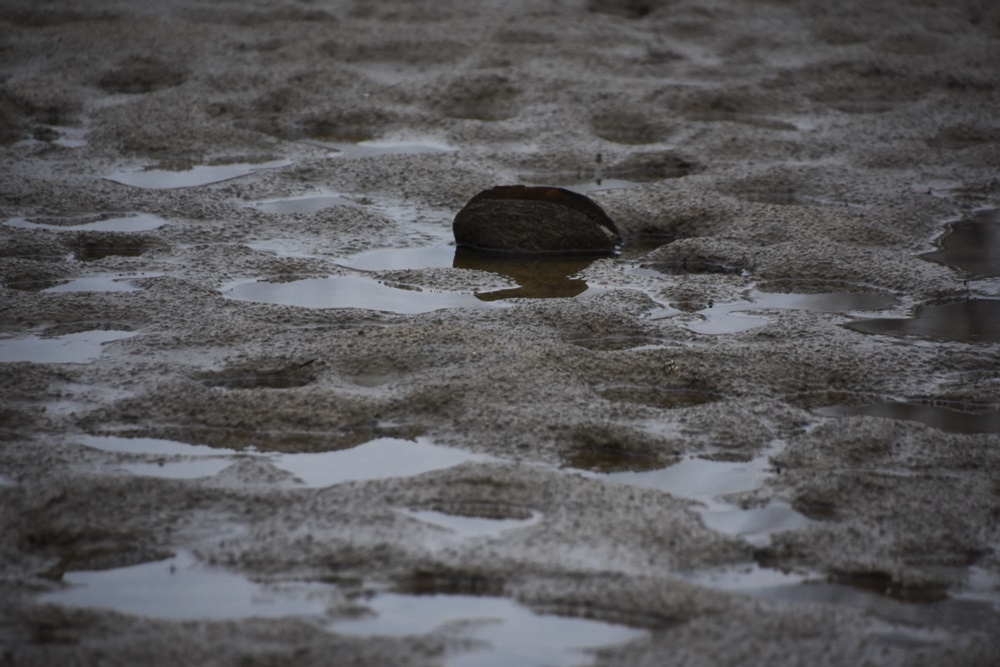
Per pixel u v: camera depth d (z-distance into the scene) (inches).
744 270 681.6
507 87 1167.0
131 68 1211.9
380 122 1066.1
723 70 1273.4
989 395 491.5
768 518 382.3
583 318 569.0
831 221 753.6
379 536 359.9
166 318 570.6
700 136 1018.7
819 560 354.0
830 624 317.7
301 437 440.5
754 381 501.0
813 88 1230.9
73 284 632.4
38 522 365.1
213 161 932.6
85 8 1440.7
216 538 361.4
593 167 932.0
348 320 577.9
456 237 730.2
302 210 800.9
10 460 411.5
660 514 376.2
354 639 307.3
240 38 1326.3
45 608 316.8
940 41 1402.6
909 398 492.4
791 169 892.6
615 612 322.3
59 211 773.3
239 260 676.1
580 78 1205.1
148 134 981.2
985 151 976.3
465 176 871.1
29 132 1010.7
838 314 601.9
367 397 463.8
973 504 388.5
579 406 460.4
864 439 434.0
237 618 318.0
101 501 378.9
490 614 322.0
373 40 1327.5
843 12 1530.5
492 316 574.2
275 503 381.4
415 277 655.1
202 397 464.8
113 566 345.7
